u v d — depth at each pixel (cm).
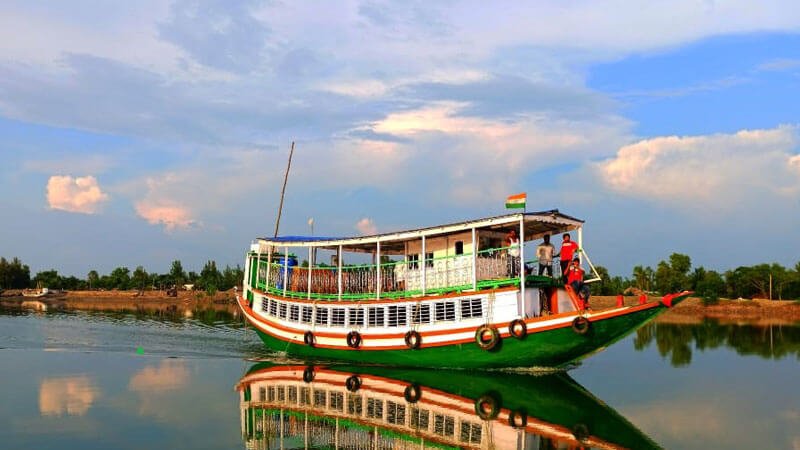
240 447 1633
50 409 2022
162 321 5419
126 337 4088
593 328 2398
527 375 2655
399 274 3028
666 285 9062
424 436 1756
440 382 2555
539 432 1797
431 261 2920
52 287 13375
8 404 2091
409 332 2755
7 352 3400
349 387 2453
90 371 2788
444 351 2683
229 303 9781
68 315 6172
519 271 2638
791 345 4084
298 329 3216
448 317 2688
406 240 3116
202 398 2231
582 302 2559
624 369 3002
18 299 11138
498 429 1830
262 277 3675
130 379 2591
